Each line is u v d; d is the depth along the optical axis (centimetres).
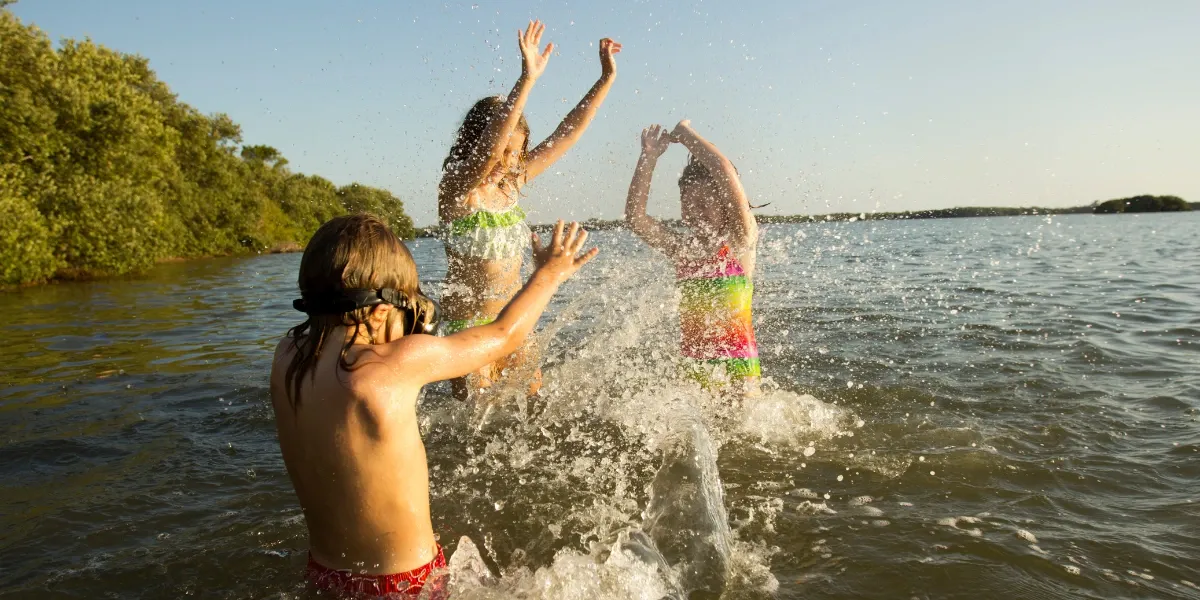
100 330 739
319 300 187
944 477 277
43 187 1730
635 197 389
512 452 312
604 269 448
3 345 647
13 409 408
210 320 802
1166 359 455
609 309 450
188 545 234
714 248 377
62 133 1980
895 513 247
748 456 305
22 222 1511
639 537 221
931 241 1377
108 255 1712
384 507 185
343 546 189
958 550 219
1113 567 208
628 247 441
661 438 306
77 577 215
